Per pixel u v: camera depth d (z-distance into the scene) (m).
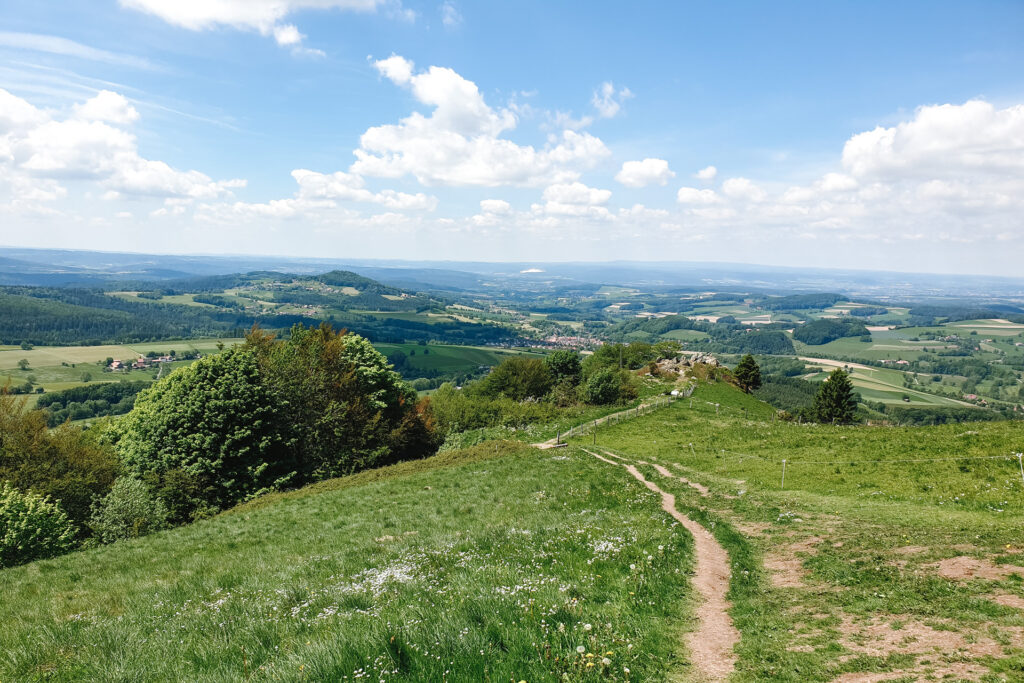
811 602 12.56
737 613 12.23
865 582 13.53
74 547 29.95
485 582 12.24
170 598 15.30
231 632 11.27
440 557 15.93
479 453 47.44
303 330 70.25
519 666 8.24
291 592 13.76
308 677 8.23
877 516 22.00
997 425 35.06
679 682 8.81
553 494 29.02
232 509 38.97
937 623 10.31
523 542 17.03
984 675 8.02
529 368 108.50
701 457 43.09
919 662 8.79
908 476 28.64
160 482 42.66
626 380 93.81
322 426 58.00
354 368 68.06
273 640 10.45
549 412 79.62
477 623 9.60
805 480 31.39
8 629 12.71
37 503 29.67
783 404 180.38
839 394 94.75
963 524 19.20
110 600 15.61
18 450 39.47
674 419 64.06
